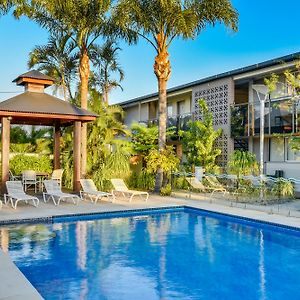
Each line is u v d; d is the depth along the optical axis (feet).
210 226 37.40
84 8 60.90
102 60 86.58
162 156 57.93
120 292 20.08
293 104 55.83
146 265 24.81
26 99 52.60
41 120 62.54
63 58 79.20
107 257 26.48
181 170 67.77
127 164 62.59
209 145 64.95
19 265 24.38
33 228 35.14
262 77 66.74
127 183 63.67
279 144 64.69
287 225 34.22
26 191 59.16
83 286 20.90
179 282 21.72
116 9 55.98
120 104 109.50
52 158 69.51
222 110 69.46
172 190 64.28
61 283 21.33
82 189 53.72
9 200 46.96
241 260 26.21
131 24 57.47
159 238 32.24
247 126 63.98
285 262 25.76
